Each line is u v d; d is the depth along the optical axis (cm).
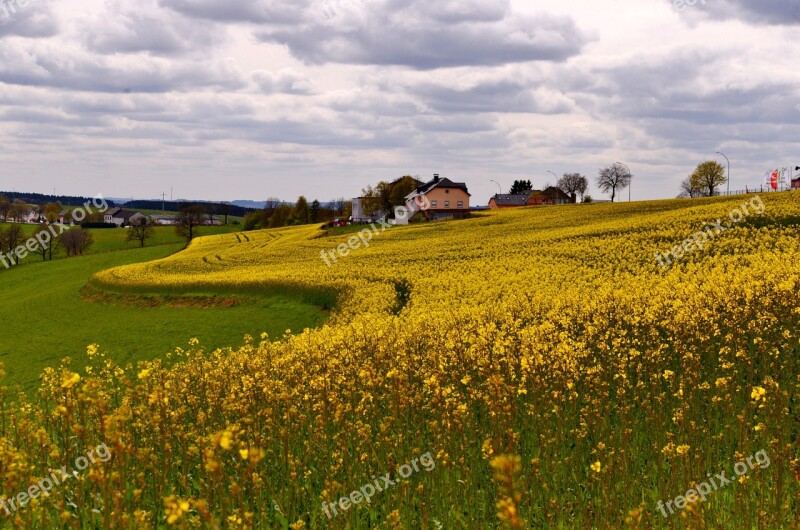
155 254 9844
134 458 865
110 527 516
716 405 1053
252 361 1553
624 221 6469
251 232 12188
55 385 1118
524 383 1077
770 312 1697
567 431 1039
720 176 13775
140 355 3272
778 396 827
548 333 1692
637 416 1124
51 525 704
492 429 920
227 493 761
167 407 928
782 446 792
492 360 1207
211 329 3797
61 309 5700
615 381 1337
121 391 1311
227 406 997
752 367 1324
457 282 3928
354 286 4178
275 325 3766
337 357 1475
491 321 2184
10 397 2205
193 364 1650
